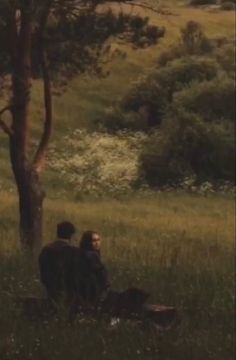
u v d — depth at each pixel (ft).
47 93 63.77
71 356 27.78
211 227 93.30
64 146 169.17
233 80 173.58
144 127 183.52
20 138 62.34
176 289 42.04
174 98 175.94
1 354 27.37
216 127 159.33
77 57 66.80
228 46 201.87
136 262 53.42
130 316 33.35
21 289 39.09
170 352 29.40
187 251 62.64
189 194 146.41
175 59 201.36
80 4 64.03
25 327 31.24
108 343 29.66
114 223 90.63
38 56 63.98
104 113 190.08
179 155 157.07
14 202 103.09
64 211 99.14
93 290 33.27
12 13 57.31
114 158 164.14
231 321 35.83
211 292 41.52
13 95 62.08
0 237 67.51
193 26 216.54
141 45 67.31
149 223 93.66
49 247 33.91
